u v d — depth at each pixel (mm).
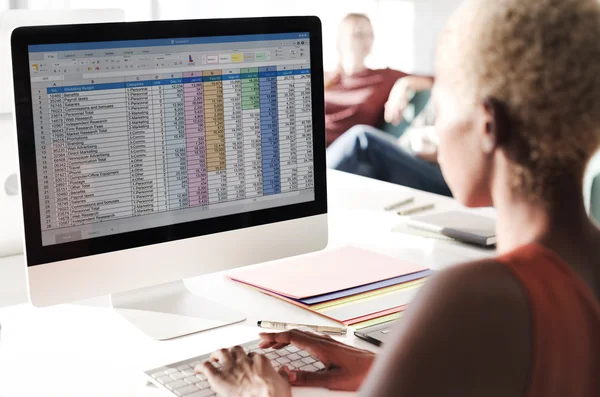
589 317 575
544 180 603
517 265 574
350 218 1917
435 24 3518
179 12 4008
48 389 1044
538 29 573
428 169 3637
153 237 1276
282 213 1424
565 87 570
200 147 1312
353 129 3969
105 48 1197
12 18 1562
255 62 1356
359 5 3885
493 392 540
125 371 1105
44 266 1177
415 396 546
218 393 1008
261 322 1264
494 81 589
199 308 1356
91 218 1214
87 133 1196
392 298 1382
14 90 1127
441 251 1660
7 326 1282
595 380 581
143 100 1242
